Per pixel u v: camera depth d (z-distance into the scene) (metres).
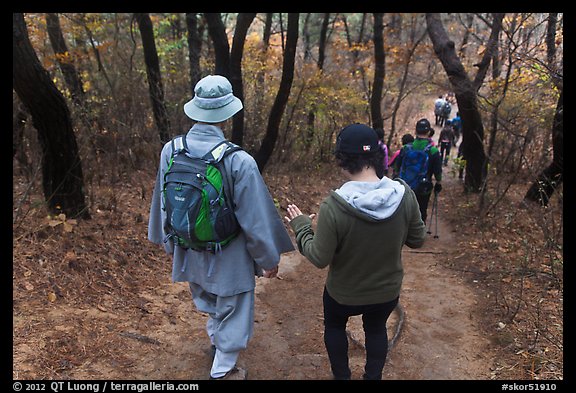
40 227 4.01
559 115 6.16
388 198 2.16
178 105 7.44
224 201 2.37
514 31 6.44
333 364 2.58
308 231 2.36
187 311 3.66
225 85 2.44
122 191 5.92
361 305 2.33
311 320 3.83
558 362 3.06
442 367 3.14
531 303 3.93
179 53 9.46
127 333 3.18
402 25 11.89
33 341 2.83
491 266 4.90
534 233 5.82
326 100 9.74
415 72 11.73
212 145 2.38
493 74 8.23
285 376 2.99
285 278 4.71
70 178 4.44
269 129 7.57
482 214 6.64
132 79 7.42
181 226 2.35
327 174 9.78
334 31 13.91
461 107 7.92
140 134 6.88
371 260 2.23
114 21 8.37
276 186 7.98
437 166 5.78
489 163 7.48
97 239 4.34
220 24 6.49
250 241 2.47
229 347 2.61
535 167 7.51
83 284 3.64
